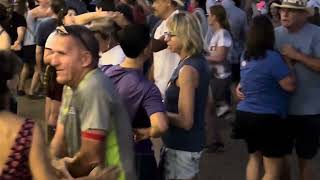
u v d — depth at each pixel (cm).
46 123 678
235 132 598
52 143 411
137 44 449
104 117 380
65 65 385
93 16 584
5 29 760
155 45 614
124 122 396
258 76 562
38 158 314
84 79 387
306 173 604
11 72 325
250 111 571
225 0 984
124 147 394
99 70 393
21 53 1081
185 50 496
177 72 497
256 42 559
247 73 570
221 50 823
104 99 381
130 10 634
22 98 1087
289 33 579
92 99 380
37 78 1073
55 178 318
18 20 1047
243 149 831
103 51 532
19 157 312
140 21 712
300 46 573
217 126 815
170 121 486
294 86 563
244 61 575
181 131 489
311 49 571
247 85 571
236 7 986
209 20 837
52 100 580
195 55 497
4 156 311
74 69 386
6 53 332
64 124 403
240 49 945
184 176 496
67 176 374
